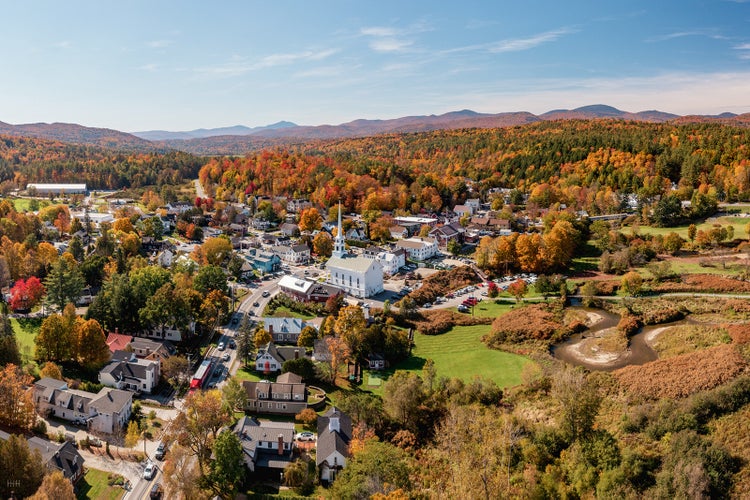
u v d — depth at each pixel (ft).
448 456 268.21
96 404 306.35
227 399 325.42
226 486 247.70
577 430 259.80
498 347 424.87
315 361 386.32
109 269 542.16
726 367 322.14
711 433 253.44
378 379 378.94
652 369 342.44
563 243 610.65
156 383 366.63
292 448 285.43
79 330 368.68
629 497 210.38
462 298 545.03
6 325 388.78
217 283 520.42
